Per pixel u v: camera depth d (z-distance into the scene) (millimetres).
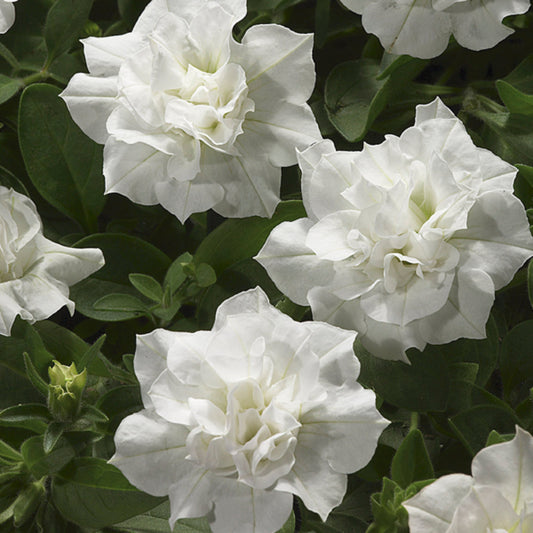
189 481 485
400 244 489
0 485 520
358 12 528
